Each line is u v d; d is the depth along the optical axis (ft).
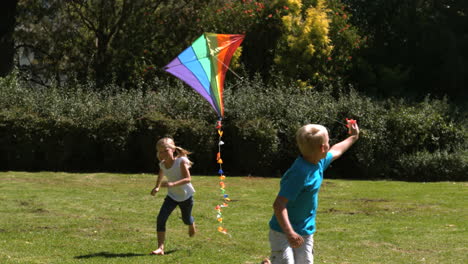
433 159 48.70
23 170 50.01
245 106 51.60
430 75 67.15
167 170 21.97
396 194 38.55
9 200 33.22
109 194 36.52
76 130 50.39
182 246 23.06
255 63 63.87
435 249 22.76
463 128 51.44
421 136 51.01
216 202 34.30
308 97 53.52
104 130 50.39
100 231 25.53
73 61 68.28
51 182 42.06
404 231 26.16
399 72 65.77
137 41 65.36
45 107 51.49
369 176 50.01
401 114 51.13
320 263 20.67
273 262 13.82
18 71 60.18
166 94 53.52
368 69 65.31
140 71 64.18
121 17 66.13
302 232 13.67
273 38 62.95
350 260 21.12
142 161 51.21
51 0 65.98
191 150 50.06
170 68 21.89
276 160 50.52
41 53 69.62
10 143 49.90
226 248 22.79
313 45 61.36
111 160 50.85
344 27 65.00
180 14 66.69
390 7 70.90
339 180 47.75
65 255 21.13
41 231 25.21
